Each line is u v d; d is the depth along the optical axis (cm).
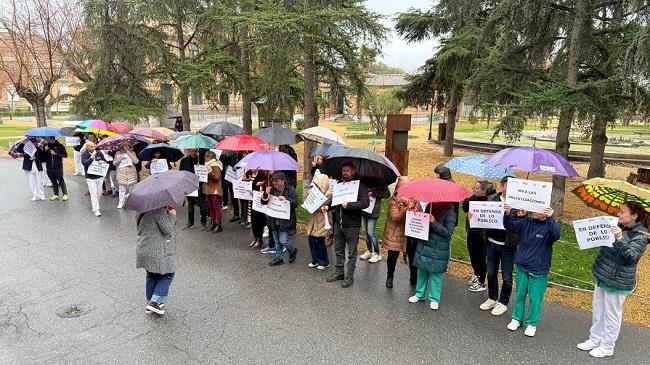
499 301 563
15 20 1941
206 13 1410
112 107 1584
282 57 1017
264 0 1010
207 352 470
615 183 436
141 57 1670
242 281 660
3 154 2077
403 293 623
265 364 449
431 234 557
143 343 486
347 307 577
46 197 1226
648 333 515
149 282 549
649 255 769
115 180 1262
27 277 668
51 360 453
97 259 746
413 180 565
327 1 1041
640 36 722
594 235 440
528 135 2934
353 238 635
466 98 1095
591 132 1353
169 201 500
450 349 479
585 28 930
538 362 457
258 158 725
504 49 1010
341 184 626
